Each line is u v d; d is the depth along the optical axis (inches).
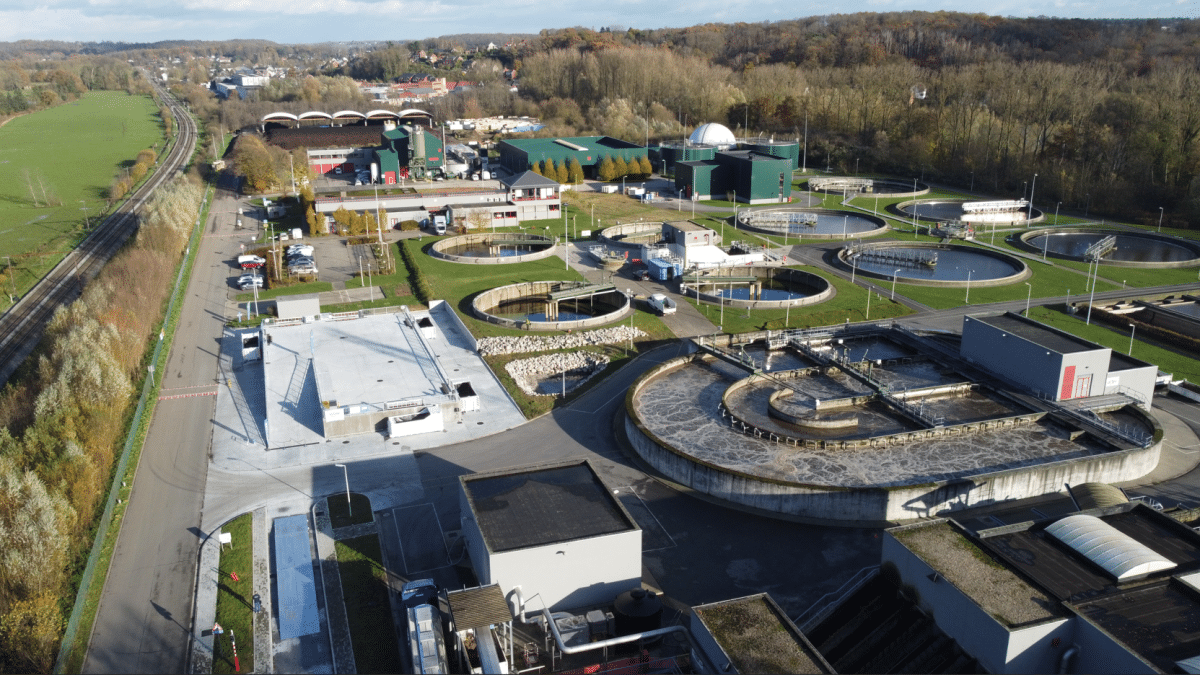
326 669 1849.2
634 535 2018.9
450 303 4510.3
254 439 2982.3
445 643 1875.0
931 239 6043.3
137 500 2568.9
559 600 2017.7
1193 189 6466.5
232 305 4539.9
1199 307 4446.4
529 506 2149.4
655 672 1782.7
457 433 3029.0
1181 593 1770.4
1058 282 4904.0
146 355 3754.9
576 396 3341.5
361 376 3405.5
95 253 5797.2
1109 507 2122.3
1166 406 3184.1
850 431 2886.3
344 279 5012.3
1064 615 1701.5
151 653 1900.8
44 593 1984.5
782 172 7426.2
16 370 3727.9
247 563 2233.0
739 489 2500.0
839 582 2138.3
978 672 1738.4
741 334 3791.8
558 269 5226.4
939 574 1851.6
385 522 2437.3
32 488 2283.5
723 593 2102.6
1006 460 2645.2
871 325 3934.5
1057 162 7642.7
